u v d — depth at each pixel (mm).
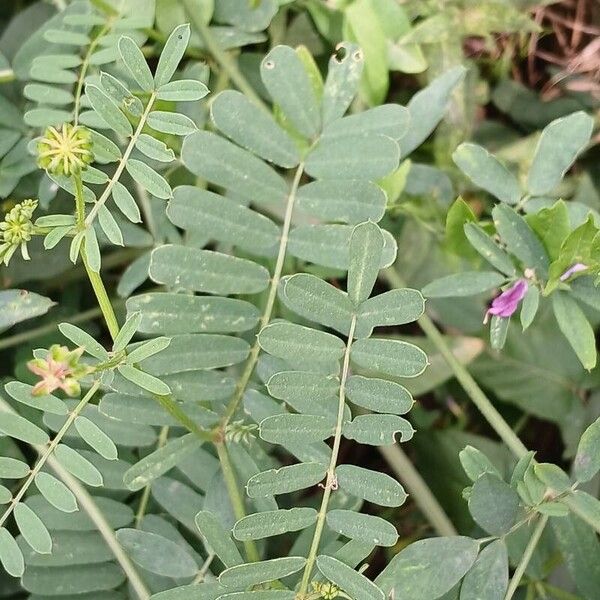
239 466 383
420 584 364
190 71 424
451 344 457
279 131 385
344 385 352
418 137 422
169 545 387
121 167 352
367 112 389
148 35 430
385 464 478
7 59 447
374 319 347
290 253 381
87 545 390
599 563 384
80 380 352
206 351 373
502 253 391
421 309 344
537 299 386
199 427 379
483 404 411
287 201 384
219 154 379
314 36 459
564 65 477
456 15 453
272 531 354
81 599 390
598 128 475
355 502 372
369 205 380
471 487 374
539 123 482
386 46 449
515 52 477
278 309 422
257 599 354
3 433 356
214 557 393
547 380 463
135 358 345
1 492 357
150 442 396
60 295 461
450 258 458
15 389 352
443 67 460
